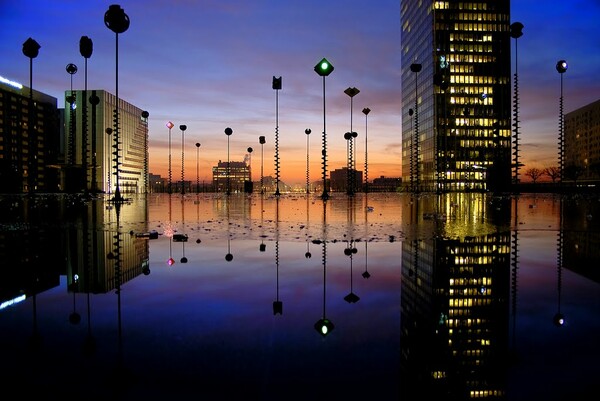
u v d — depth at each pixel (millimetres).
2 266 5938
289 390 2184
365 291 4402
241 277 5109
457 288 4535
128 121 126500
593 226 11414
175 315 3551
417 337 3006
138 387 2217
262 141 56844
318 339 2963
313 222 13250
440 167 84375
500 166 46781
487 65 84938
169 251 7238
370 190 108688
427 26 88562
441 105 85062
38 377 2350
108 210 20562
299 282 4824
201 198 46156
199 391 2174
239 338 2988
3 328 3217
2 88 105500
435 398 2105
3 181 62219
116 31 24078
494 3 84688
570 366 2535
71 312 3664
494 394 2170
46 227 11508
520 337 3025
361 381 2303
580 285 4668
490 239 8695
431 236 9219
